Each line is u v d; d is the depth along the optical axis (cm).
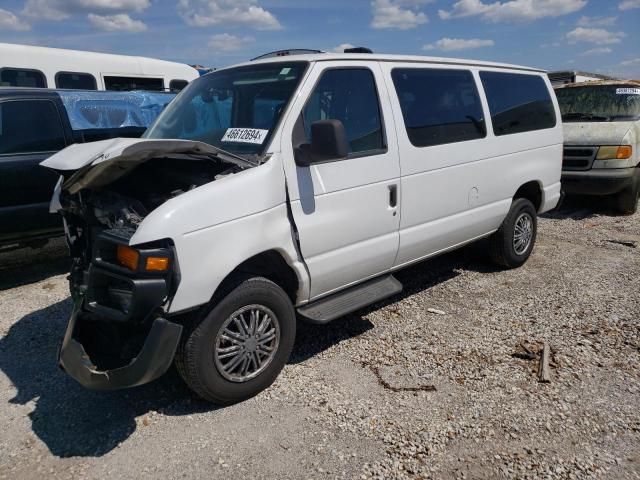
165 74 1260
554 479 276
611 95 927
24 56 1000
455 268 609
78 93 637
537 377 371
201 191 313
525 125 571
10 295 553
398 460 292
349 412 336
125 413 343
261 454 299
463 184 491
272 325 357
